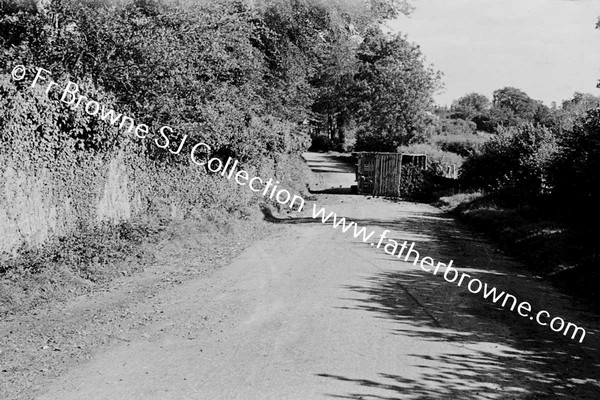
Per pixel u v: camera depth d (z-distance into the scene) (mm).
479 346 8680
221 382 6949
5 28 13781
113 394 6508
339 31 32375
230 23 20094
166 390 6660
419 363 7836
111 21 14875
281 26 29016
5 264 10422
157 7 16453
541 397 6852
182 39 17484
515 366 7871
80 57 14445
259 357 7855
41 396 6414
